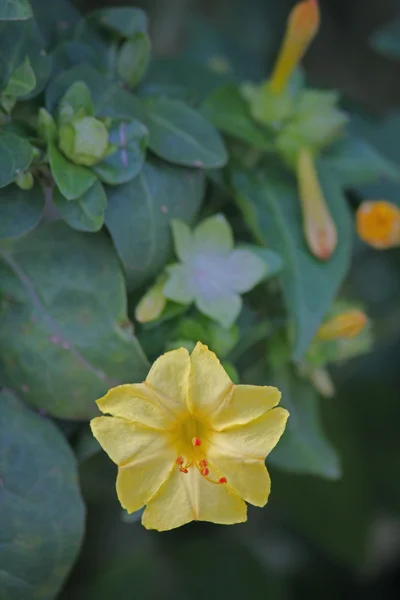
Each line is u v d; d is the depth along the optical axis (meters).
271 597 0.37
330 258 0.30
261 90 0.31
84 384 0.28
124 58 0.29
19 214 0.27
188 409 0.27
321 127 0.30
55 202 0.27
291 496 0.38
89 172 0.27
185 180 0.29
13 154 0.27
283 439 0.31
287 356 0.31
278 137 0.31
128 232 0.28
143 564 0.37
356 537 0.38
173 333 0.29
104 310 0.28
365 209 0.32
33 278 0.28
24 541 0.27
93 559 0.38
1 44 0.27
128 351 0.28
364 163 0.32
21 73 0.27
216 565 0.37
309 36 0.30
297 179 0.31
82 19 0.29
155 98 0.29
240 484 0.27
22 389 0.28
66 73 0.28
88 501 0.37
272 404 0.27
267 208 0.30
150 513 0.27
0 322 0.28
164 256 0.28
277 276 0.31
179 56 0.33
